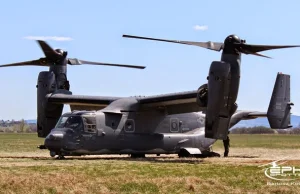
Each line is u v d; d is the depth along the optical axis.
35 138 84.75
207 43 27.92
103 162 26.84
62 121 29.75
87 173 21.50
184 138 33.41
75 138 29.05
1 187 18.08
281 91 35.16
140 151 31.59
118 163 26.31
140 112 31.69
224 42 27.70
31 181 18.89
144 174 21.67
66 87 33.66
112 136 30.38
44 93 32.81
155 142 32.06
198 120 34.53
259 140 72.69
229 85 27.41
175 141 33.00
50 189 17.94
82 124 29.33
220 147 56.78
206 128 27.67
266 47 27.11
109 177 20.38
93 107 34.69
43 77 32.81
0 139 78.38
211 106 27.33
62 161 27.27
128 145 31.02
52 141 28.67
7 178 19.34
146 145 31.70
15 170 22.12
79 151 29.25
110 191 17.97
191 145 33.62
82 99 32.94
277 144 59.88
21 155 34.28
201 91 28.27
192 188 18.58
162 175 21.45
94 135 29.67
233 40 27.50
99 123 29.94
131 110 31.31
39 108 33.12
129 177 20.42
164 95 30.92
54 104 33.12
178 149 33.12
